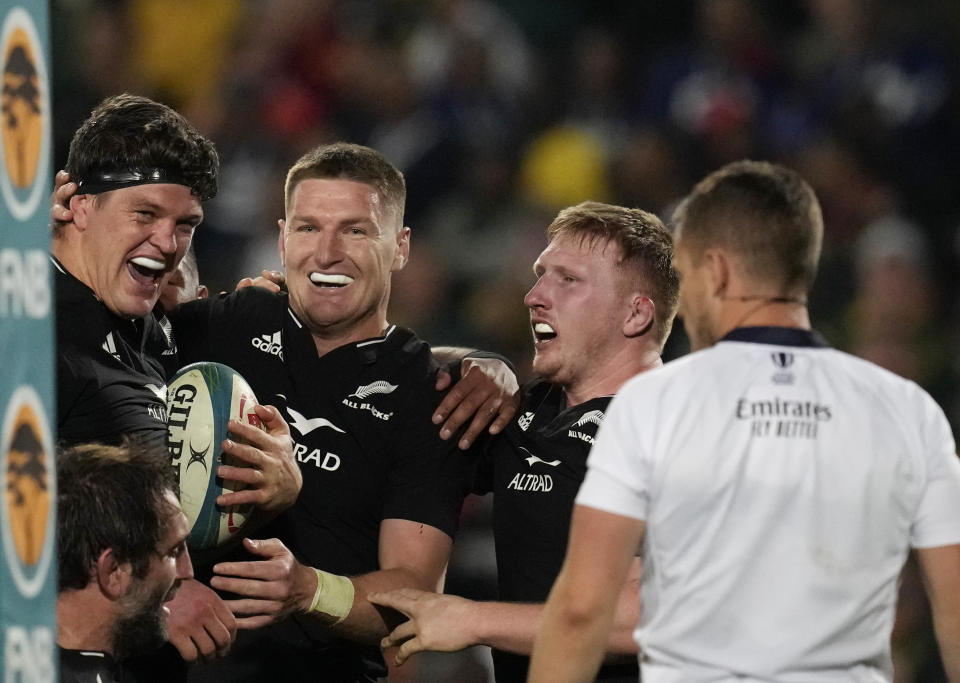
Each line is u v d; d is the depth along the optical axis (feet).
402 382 49.65
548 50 143.95
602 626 34.35
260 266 115.24
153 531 38.65
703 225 35.37
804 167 124.67
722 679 33.19
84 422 42.75
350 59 135.95
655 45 143.02
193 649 43.29
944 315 111.14
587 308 46.24
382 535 48.96
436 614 44.06
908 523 34.42
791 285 35.24
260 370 49.80
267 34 136.46
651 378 35.06
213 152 45.65
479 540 86.43
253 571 43.50
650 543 34.53
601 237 46.68
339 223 48.06
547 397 48.60
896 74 128.16
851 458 33.68
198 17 139.74
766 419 33.78
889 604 34.37
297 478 44.65
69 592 38.01
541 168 129.59
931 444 34.68
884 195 122.62
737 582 33.30
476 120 128.77
